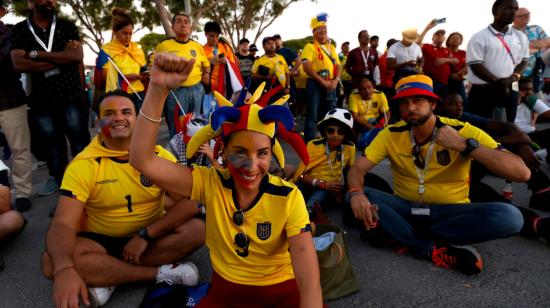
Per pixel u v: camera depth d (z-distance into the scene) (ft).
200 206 8.04
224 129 4.82
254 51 34.24
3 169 9.71
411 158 8.75
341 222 11.16
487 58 13.92
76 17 71.51
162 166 5.02
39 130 13.14
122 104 7.07
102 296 7.29
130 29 14.64
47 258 7.04
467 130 8.18
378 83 26.12
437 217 8.70
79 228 7.65
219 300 5.66
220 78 18.15
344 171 12.11
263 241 5.27
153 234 7.41
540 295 7.22
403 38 22.45
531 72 21.39
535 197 11.18
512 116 14.44
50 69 12.50
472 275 8.00
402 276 8.09
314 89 18.72
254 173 4.86
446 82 22.35
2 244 10.36
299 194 5.27
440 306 7.06
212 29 19.42
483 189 10.19
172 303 7.01
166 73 4.44
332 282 7.24
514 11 13.32
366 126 19.29
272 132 4.83
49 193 14.44
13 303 7.75
